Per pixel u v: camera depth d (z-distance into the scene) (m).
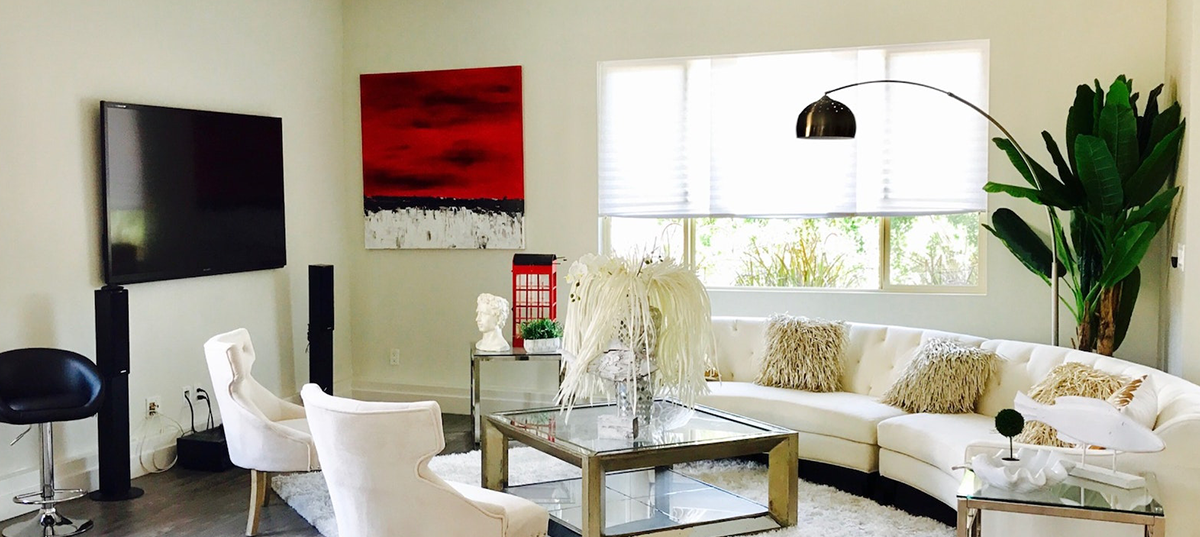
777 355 5.42
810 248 6.17
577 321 4.05
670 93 6.22
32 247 4.63
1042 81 5.40
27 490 4.61
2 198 4.47
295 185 6.46
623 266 4.00
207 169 5.59
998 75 5.47
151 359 5.32
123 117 5.01
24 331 4.60
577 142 6.38
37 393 4.34
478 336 6.73
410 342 6.93
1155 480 3.27
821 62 5.91
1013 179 5.48
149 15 5.27
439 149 6.69
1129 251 4.56
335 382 6.88
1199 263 4.32
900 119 5.78
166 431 5.44
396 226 6.85
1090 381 3.93
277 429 4.17
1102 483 3.18
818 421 4.89
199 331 5.67
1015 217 5.23
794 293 6.05
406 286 6.91
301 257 6.54
